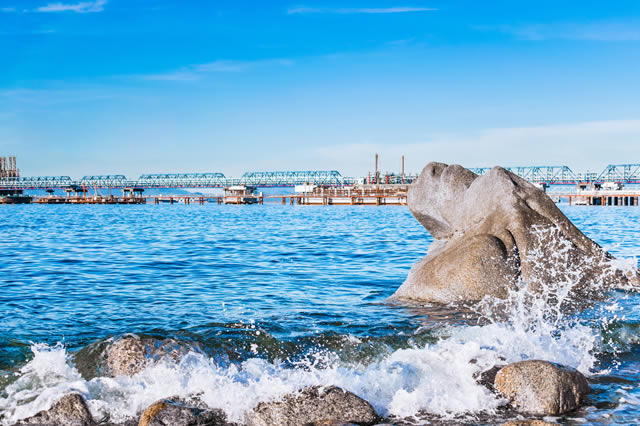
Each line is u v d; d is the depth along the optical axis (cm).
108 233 4253
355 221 6159
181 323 1207
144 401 779
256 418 725
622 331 1109
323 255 2580
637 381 878
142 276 1928
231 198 16425
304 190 16300
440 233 1625
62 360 895
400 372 855
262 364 918
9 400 786
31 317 1273
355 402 749
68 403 751
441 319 1205
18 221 6388
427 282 1390
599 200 12275
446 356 905
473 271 1335
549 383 784
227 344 1011
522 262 1361
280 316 1262
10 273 2008
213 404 756
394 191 13875
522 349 976
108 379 821
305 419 726
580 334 1073
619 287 1423
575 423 735
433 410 775
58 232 4375
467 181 1590
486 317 1212
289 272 2014
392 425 732
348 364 948
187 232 4347
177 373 838
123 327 1176
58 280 1841
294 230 4534
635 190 12038
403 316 1242
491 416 761
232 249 2908
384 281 1794
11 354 977
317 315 1269
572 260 1396
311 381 825
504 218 1430
